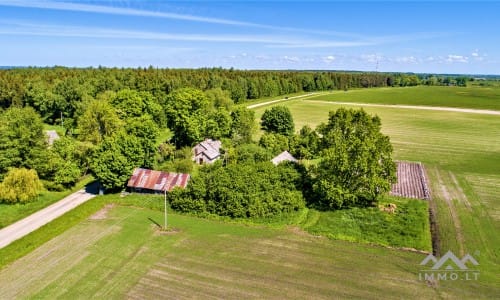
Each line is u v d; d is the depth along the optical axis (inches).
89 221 1609.3
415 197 1935.3
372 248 1389.0
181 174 1972.2
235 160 2417.6
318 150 2006.6
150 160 2228.1
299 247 1393.9
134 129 2375.7
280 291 1107.9
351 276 1196.5
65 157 2149.4
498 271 1231.5
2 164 1961.1
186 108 2893.7
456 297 1087.0
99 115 2682.1
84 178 2245.3
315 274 1204.5
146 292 1097.4
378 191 1800.0
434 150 2970.0
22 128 2027.6
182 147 2819.9
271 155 2518.5
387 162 1855.3
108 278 1170.0
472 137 3464.6
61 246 1376.7
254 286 1133.1
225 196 1684.3
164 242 1419.8
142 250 1353.3
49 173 2063.2
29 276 1175.6
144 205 1795.0
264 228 1563.7
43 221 1626.5
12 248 1354.6
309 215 1697.8
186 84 5364.2
